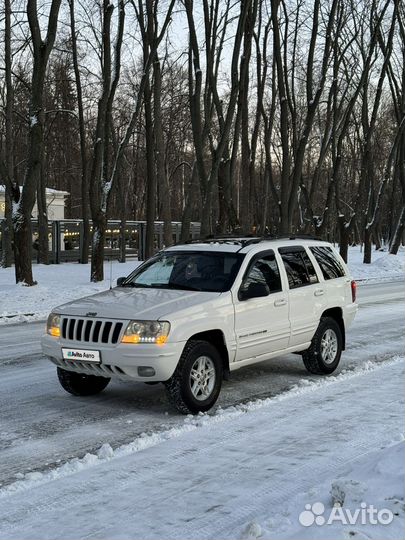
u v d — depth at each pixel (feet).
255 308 23.71
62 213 142.31
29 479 15.62
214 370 21.83
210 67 75.25
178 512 13.50
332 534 11.41
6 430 19.81
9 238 97.09
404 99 114.93
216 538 12.27
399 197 192.95
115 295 23.04
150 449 17.72
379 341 36.06
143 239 126.93
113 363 20.51
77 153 159.12
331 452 17.02
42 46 59.77
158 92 75.10
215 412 21.58
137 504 13.99
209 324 21.62
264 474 15.53
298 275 26.71
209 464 16.39
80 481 15.42
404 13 108.58
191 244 26.50
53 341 21.98
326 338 27.55
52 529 12.91
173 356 20.38
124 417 21.20
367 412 21.01
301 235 28.78
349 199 202.80
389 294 65.36
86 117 144.25
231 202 84.94
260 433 18.98
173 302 21.59
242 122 87.51
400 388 24.48
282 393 24.11
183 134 153.69
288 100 95.25
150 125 84.17
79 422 20.67
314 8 81.35
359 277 91.09
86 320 21.25
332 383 25.61
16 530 12.90
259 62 93.20
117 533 12.64
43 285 65.05
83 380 23.84
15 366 30.09
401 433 18.51
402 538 11.12
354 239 220.43
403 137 121.80
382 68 103.50
